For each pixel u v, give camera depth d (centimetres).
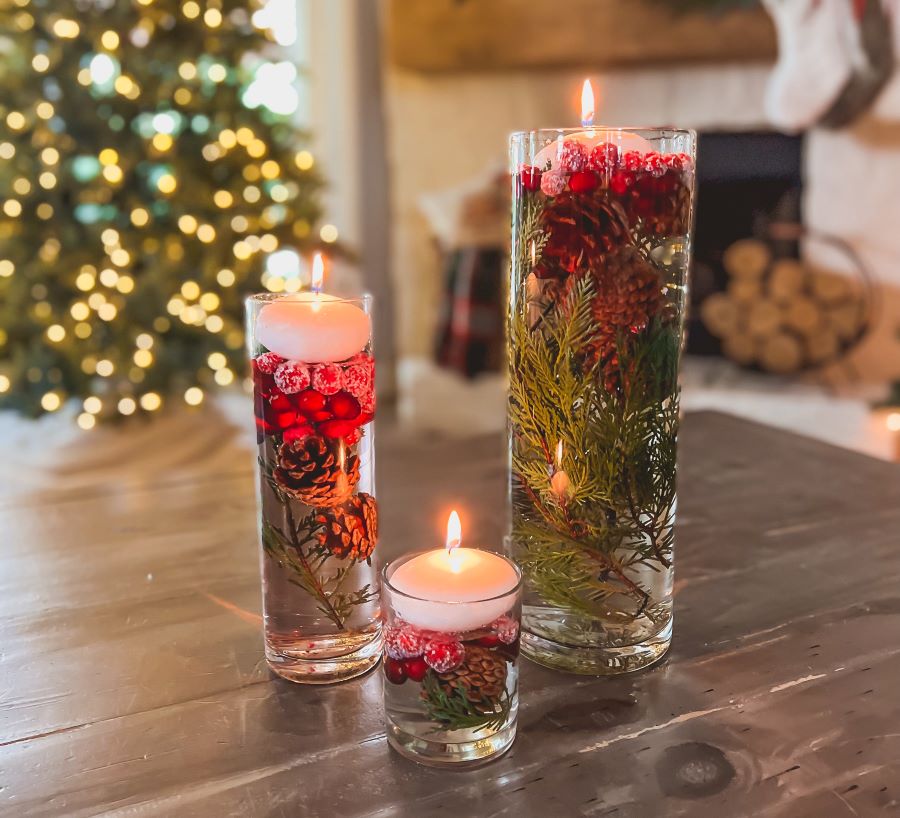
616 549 72
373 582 75
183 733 69
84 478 265
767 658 76
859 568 90
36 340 254
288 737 68
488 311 321
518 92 302
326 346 69
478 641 64
